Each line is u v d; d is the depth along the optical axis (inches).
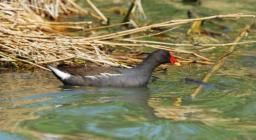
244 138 448.1
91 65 612.7
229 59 670.5
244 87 576.4
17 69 615.8
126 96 552.4
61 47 617.9
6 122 473.7
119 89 574.6
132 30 639.1
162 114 501.7
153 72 627.5
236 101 536.1
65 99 536.1
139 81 582.2
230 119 490.0
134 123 476.7
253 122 484.4
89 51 623.8
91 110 507.2
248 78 603.8
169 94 558.6
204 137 450.9
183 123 478.3
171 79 603.5
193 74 616.7
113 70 587.2
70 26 708.0
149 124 475.2
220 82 590.2
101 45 639.8
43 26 681.6
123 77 581.6
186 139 446.6
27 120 478.3
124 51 665.0
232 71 627.5
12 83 573.9
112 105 522.9
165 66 644.1
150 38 732.7
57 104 520.7
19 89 557.0
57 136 445.7
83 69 586.2
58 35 655.8
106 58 621.3
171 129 466.0
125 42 684.1
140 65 590.2
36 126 466.0
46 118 484.4
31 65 619.5
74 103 526.3
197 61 650.8
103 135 449.7
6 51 620.1
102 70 586.2
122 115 497.0
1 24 629.0
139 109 512.4
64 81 579.2
